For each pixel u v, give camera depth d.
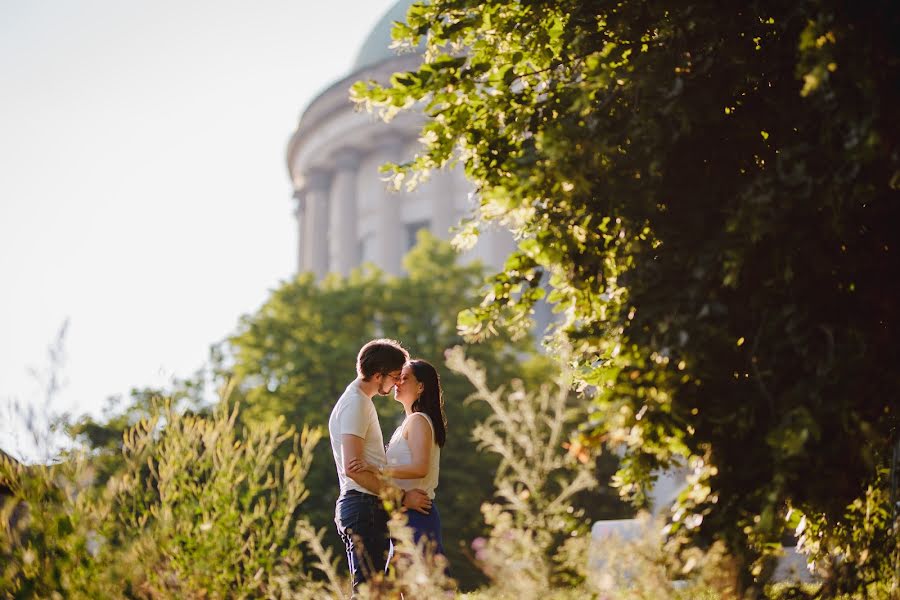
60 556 5.14
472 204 5.79
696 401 4.65
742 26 5.03
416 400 6.31
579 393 5.48
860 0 4.37
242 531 6.23
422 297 33.69
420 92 5.48
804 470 4.55
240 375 32.22
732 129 5.03
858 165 4.33
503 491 4.59
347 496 6.12
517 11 5.59
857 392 4.45
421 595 4.68
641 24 5.25
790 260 4.52
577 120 5.00
